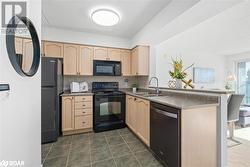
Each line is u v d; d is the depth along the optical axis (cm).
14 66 107
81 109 302
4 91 97
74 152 218
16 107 114
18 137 117
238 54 555
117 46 381
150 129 210
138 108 260
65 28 328
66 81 355
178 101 183
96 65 346
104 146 238
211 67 555
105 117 318
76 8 235
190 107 152
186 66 485
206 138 165
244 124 339
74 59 332
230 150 225
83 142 254
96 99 311
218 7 173
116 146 238
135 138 271
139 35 332
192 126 155
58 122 272
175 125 154
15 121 112
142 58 347
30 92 139
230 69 579
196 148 158
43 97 251
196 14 188
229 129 275
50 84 256
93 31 343
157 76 359
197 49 481
